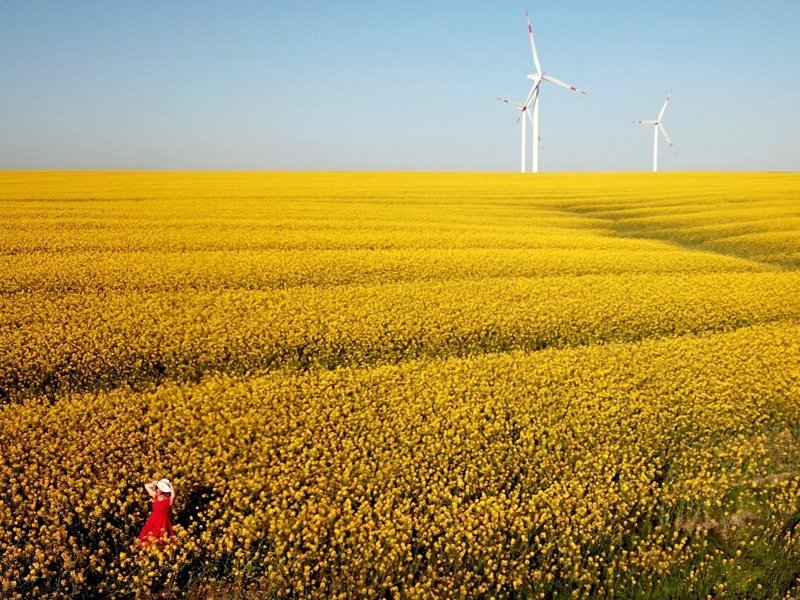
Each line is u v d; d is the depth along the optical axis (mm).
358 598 8508
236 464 10836
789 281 26156
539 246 34250
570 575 8906
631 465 11117
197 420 12570
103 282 23375
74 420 12336
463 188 66500
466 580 8609
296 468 10906
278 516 9500
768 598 8867
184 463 11039
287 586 8688
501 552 9188
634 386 14672
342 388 14258
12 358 15422
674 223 44406
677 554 9375
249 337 17609
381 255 29688
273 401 13305
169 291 22875
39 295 21656
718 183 72562
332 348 17375
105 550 9125
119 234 33344
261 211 43594
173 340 17125
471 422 12570
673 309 21625
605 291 23984
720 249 36375
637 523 10352
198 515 9688
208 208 44531
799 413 13523
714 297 23156
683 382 15055
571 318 20156
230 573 9000
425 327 18656
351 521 9359
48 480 10180
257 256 28625
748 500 10867
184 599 8586
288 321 19109
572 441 11969
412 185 69375
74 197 49688
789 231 38438
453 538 9367
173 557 9047
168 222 37375
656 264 29391
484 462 11109
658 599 8820
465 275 26906
